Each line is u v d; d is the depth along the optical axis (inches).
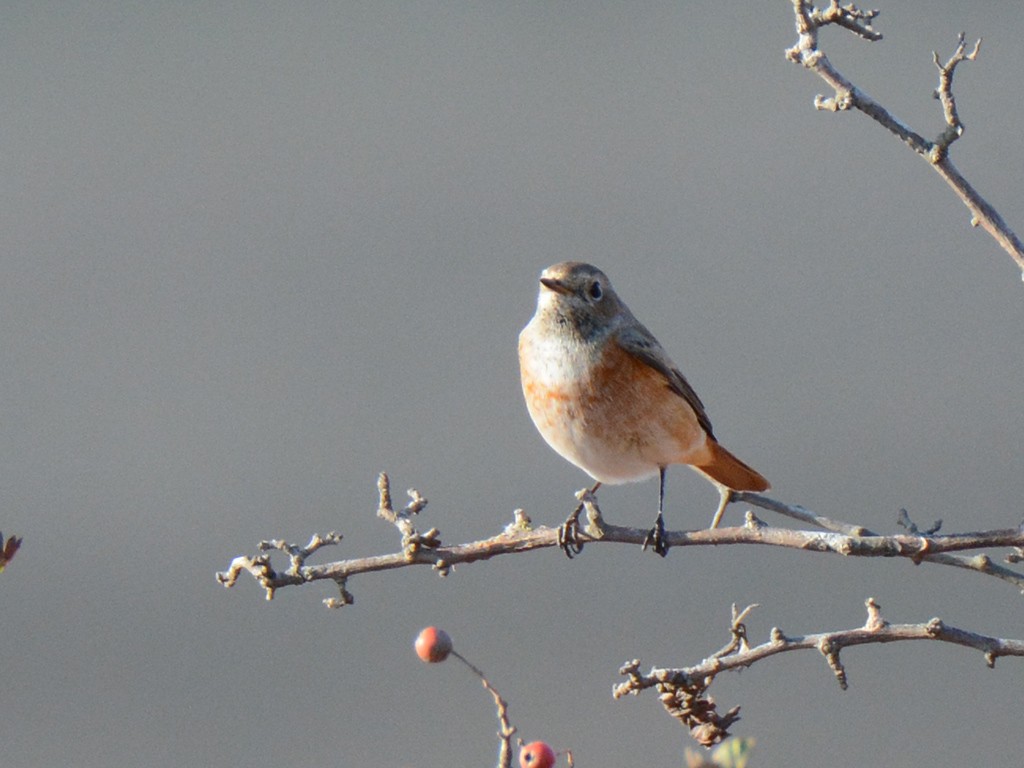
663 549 349.1
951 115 313.6
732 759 210.7
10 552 250.1
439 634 282.8
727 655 299.3
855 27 315.9
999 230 313.7
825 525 343.0
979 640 288.0
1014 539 303.6
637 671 289.3
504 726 279.4
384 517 342.6
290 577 333.4
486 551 342.3
